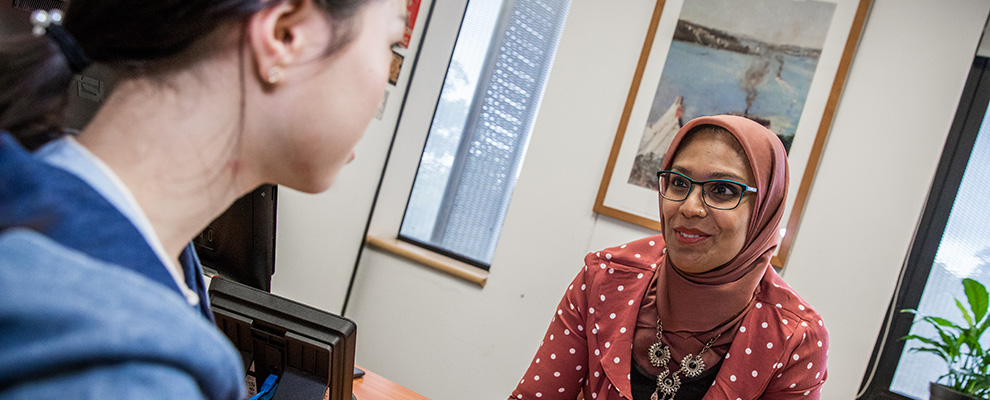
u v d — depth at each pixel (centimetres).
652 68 258
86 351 26
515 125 314
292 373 104
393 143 297
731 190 114
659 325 126
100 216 33
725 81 248
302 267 271
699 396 123
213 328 33
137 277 31
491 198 314
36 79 38
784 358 119
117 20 38
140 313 28
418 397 157
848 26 234
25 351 26
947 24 225
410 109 308
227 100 40
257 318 101
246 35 39
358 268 303
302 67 41
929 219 244
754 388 119
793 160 237
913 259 245
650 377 126
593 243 262
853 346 226
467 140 320
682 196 118
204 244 122
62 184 33
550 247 267
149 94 38
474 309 279
